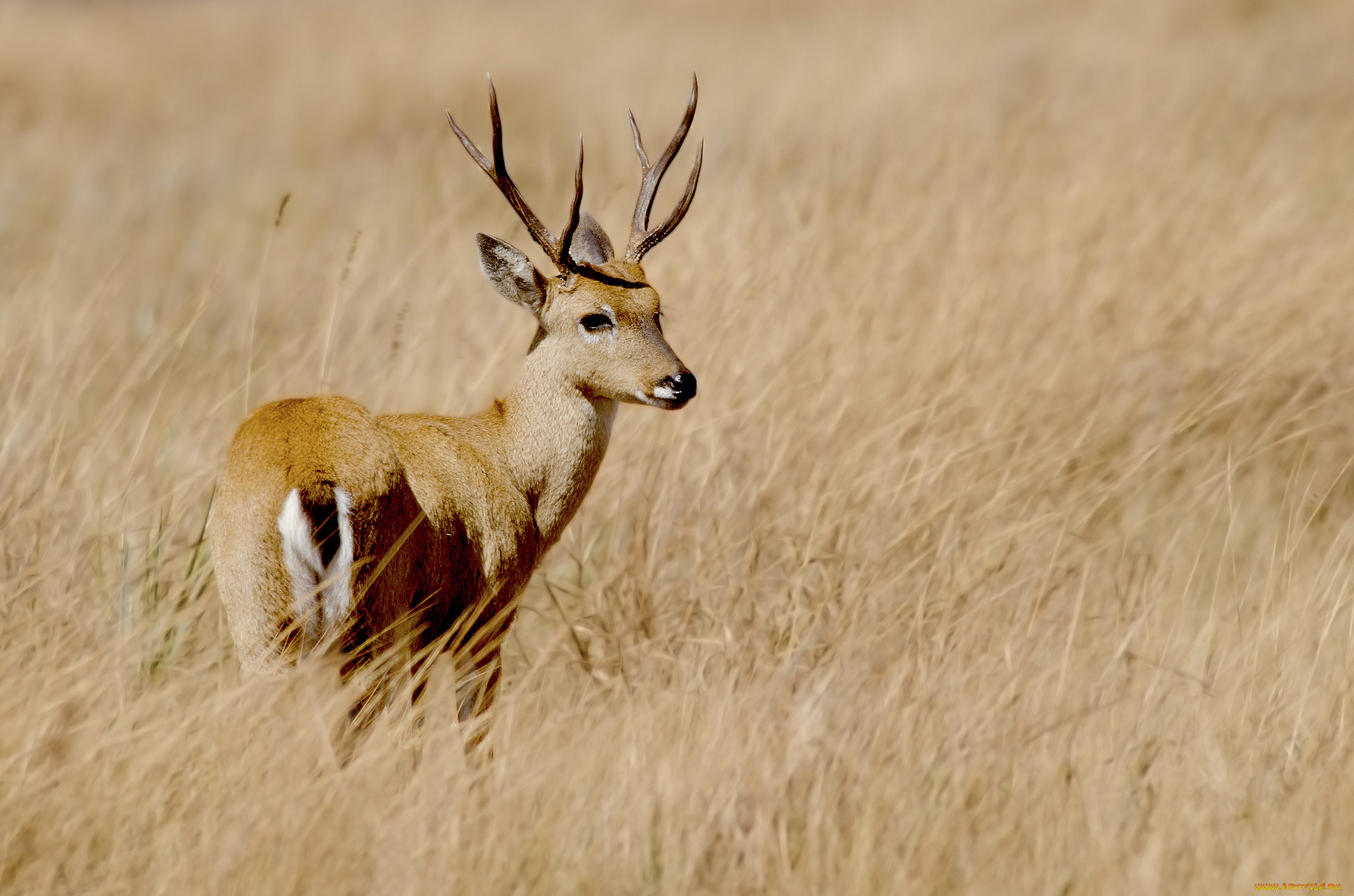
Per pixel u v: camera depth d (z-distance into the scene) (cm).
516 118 5750
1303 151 3891
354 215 4194
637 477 2383
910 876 1477
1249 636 1925
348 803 1498
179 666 1864
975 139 3750
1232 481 2477
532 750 1686
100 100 6412
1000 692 1752
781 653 1953
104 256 3884
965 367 2552
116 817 1490
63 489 2167
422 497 1820
